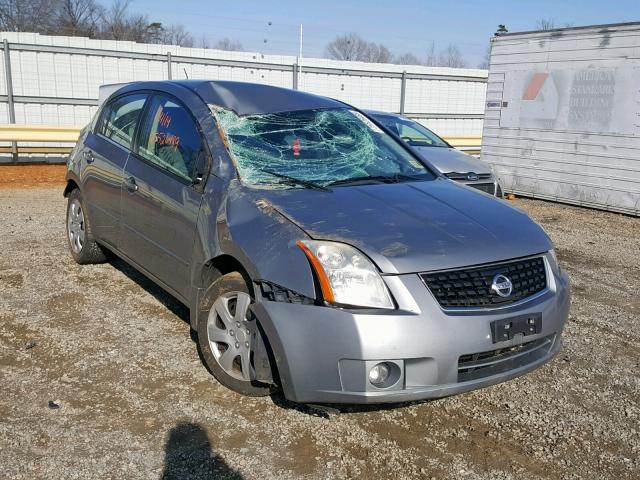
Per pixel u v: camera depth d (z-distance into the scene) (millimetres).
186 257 3896
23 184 11406
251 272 3223
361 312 2906
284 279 3068
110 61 16047
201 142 4027
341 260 2996
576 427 3477
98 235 5324
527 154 12430
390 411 3539
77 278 5520
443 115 21125
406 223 3311
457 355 2967
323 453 3094
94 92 15984
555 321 3371
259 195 3535
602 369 4246
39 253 6281
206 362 3680
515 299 3227
